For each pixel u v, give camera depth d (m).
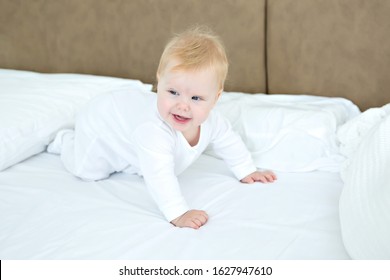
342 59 1.68
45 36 2.08
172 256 0.97
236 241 1.02
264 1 1.74
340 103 1.65
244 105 1.59
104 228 1.07
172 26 1.87
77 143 1.38
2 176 1.35
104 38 1.99
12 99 1.56
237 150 1.31
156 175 1.14
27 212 1.16
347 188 1.06
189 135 1.22
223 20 1.80
